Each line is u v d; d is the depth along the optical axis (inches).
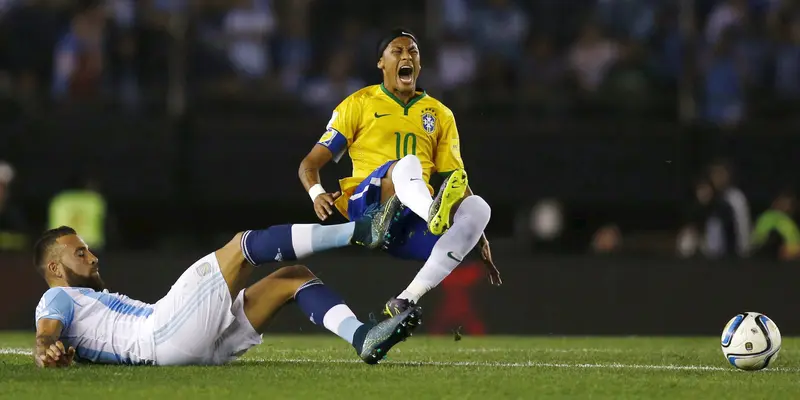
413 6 2314.2
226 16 2269.9
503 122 2117.4
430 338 1627.7
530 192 2101.4
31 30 2229.3
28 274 1770.4
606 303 1802.4
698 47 2199.8
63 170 2091.5
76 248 879.1
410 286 941.2
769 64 2225.6
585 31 2300.7
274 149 2113.7
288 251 847.1
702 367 972.6
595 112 2159.2
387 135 1028.5
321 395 719.1
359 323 862.5
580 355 1134.4
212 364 872.3
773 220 2011.6
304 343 1353.3
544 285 1801.2
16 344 1302.9
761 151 2096.5
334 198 963.3
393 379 806.5
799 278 1793.8
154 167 2100.1
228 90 2186.3
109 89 2164.1
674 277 1804.9
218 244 2146.9
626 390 762.2
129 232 2129.7
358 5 2309.3
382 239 877.2
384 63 1039.6
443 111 1050.7
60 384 756.0
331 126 1038.4
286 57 2273.6
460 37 2253.9
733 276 1802.4
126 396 707.4
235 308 863.1
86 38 2178.9
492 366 948.6
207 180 2108.8
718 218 1979.6
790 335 1786.4
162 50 2169.0
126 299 876.6
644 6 2310.5
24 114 2096.5
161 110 2130.9
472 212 952.9
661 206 2117.4
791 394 749.9
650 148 2103.8
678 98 2154.3
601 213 2162.9
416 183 922.7
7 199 2021.4
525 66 2267.5
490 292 1790.1
